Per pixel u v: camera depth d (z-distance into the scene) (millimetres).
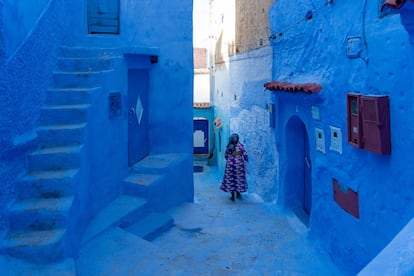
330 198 4902
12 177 4012
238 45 11805
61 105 5277
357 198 4121
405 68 3186
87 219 5062
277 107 7414
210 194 11281
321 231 5215
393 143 3393
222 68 15594
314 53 5430
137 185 6441
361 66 3941
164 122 8430
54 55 6102
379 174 3660
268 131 8414
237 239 5688
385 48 3469
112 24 8148
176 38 8312
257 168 9570
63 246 3666
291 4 6520
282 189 7348
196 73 22141
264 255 5043
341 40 4430
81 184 4629
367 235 3928
